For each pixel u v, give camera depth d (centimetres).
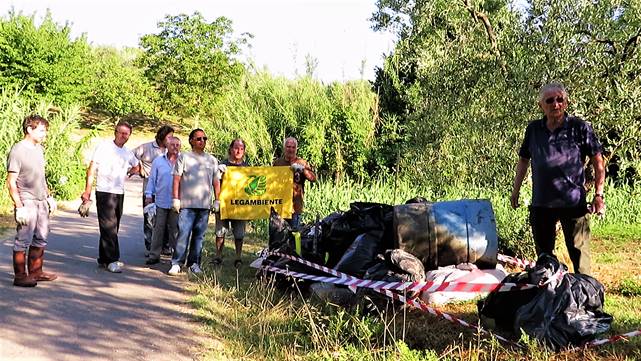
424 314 630
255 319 620
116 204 851
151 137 4075
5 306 637
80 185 1827
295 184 942
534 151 621
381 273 666
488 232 723
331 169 1938
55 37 3803
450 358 502
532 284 554
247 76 2041
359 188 1369
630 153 1069
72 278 784
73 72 3862
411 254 708
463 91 1023
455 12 1070
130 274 834
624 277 866
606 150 923
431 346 545
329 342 543
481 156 1007
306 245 807
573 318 530
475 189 1078
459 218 724
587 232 619
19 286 720
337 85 2047
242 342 555
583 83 835
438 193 1150
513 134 920
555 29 849
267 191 912
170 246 985
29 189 729
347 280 670
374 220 758
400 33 1526
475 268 710
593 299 541
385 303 625
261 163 1769
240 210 899
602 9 833
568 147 606
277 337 567
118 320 616
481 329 544
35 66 3653
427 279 691
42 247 756
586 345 512
